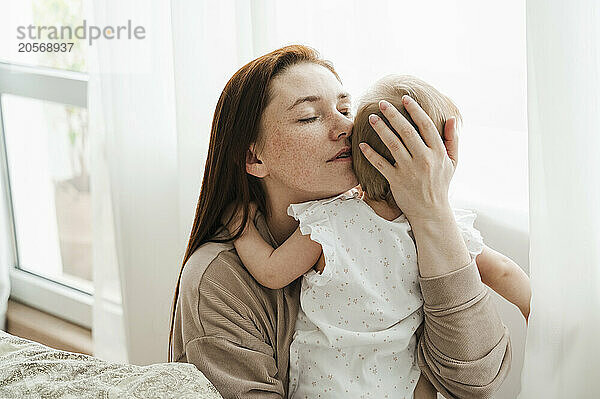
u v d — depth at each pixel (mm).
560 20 1057
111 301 2094
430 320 1101
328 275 1094
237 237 1195
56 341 2494
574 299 1137
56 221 2656
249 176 1213
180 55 1657
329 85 1139
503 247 1390
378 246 1104
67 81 2348
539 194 1119
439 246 1072
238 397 1131
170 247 1896
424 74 1423
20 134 2646
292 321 1184
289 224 1217
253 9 1565
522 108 1346
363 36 1439
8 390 1058
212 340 1149
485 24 1348
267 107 1129
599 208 1113
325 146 1118
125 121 1849
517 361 1403
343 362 1133
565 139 1087
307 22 1525
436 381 1135
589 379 1176
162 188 1875
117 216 1931
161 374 1062
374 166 1070
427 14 1396
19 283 2775
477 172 1413
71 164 2553
